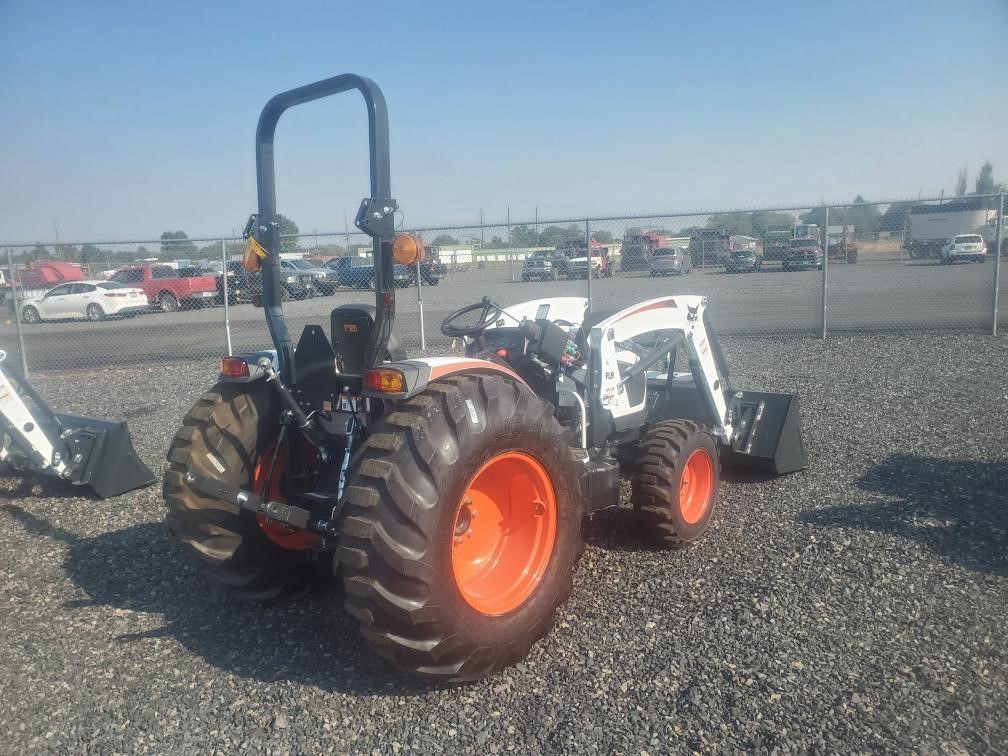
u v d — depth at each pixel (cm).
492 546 339
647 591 383
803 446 563
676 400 548
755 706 282
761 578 390
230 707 296
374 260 318
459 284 1573
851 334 1213
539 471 329
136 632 360
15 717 292
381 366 305
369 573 278
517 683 306
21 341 1169
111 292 1805
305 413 367
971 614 346
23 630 363
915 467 555
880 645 322
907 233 1652
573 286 1477
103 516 528
